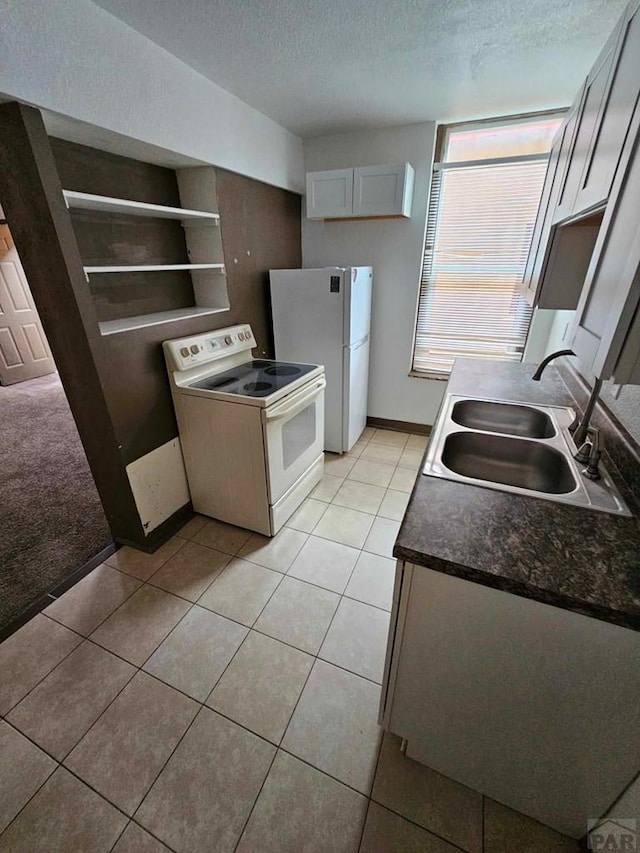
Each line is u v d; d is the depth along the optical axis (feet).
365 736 4.10
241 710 4.34
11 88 3.84
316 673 4.73
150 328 6.15
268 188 8.71
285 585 6.01
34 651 4.99
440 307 9.93
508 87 6.66
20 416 12.34
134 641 5.12
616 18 4.69
